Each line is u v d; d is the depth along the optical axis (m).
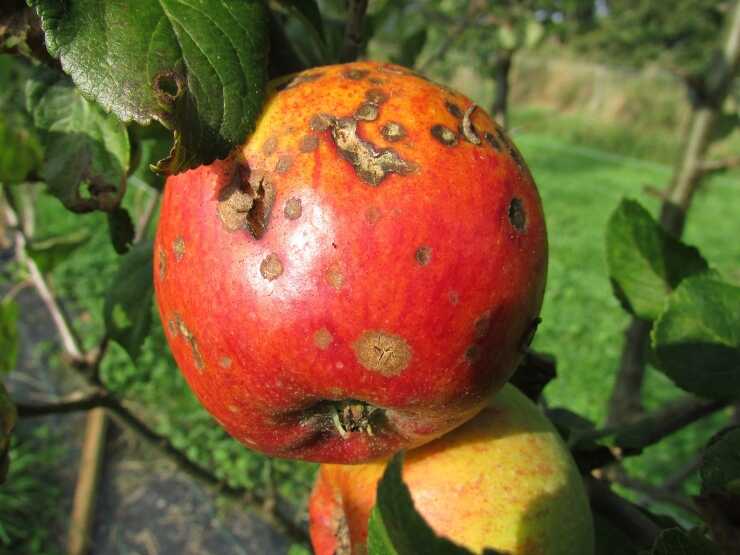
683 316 0.17
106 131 0.15
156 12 0.10
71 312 0.79
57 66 0.14
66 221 0.92
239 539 0.56
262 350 0.11
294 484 0.57
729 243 1.16
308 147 0.11
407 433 0.13
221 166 0.11
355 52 0.15
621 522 0.17
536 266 0.12
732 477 0.12
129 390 0.67
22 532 0.54
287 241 0.11
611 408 0.28
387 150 0.11
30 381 0.69
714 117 0.27
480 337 0.11
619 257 0.20
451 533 0.14
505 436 0.14
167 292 0.12
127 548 0.55
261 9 0.11
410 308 0.11
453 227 0.11
